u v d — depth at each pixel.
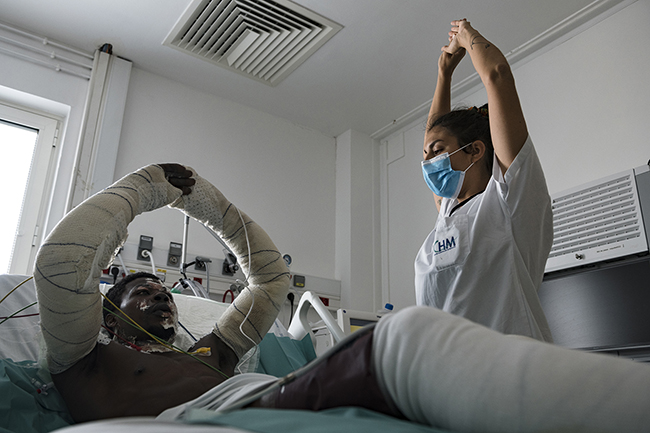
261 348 1.92
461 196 1.51
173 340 1.55
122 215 1.31
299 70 3.64
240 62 3.57
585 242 2.47
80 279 1.20
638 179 2.34
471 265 1.31
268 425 0.52
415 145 4.07
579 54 3.13
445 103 1.74
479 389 0.55
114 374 1.33
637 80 2.82
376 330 0.67
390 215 4.12
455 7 3.10
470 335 0.60
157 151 3.51
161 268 3.21
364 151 4.31
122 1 3.09
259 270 1.68
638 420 0.48
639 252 2.26
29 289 1.72
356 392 0.66
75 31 3.32
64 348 1.28
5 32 3.22
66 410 1.37
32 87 3.26
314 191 4.15
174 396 1.29
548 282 2.58
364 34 3.32
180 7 3.15
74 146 3.30
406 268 3.87
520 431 0.53
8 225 3.09
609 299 2.32
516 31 3.27
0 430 1.17
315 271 3.94
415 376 0.60
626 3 2.97
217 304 2.12
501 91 1.26
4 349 1.50
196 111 3.77
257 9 3.19
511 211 1.29
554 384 0.52
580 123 3.03
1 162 3.19
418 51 3.45
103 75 3.41
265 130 4.05
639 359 2.17
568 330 2.43
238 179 3.80
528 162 1.26
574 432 0.50
